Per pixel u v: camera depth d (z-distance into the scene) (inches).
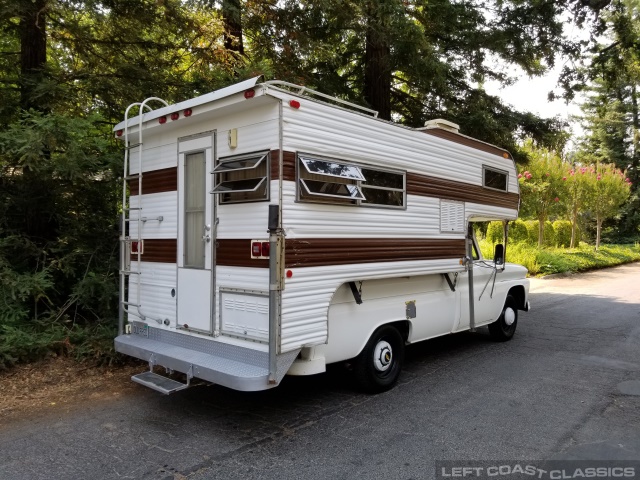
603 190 863.1
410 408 181.8
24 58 265.3
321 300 163.6
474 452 145.9
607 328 337.4
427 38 351.3
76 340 233.8
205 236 174.4
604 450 147.1
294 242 155.0
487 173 258.2
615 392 200.7
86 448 147.6
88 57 300.4
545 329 333.7
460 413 176.9
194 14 316.8
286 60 347.9
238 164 164.6
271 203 153.5
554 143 429.7
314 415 174.4
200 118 173.5
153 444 150.5
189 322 179.3
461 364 243.0
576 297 492.1
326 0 302.2
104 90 281.9
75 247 263.6
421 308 219.8
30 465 137.2
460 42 391.2
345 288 182.5
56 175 235.8
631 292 528.1
